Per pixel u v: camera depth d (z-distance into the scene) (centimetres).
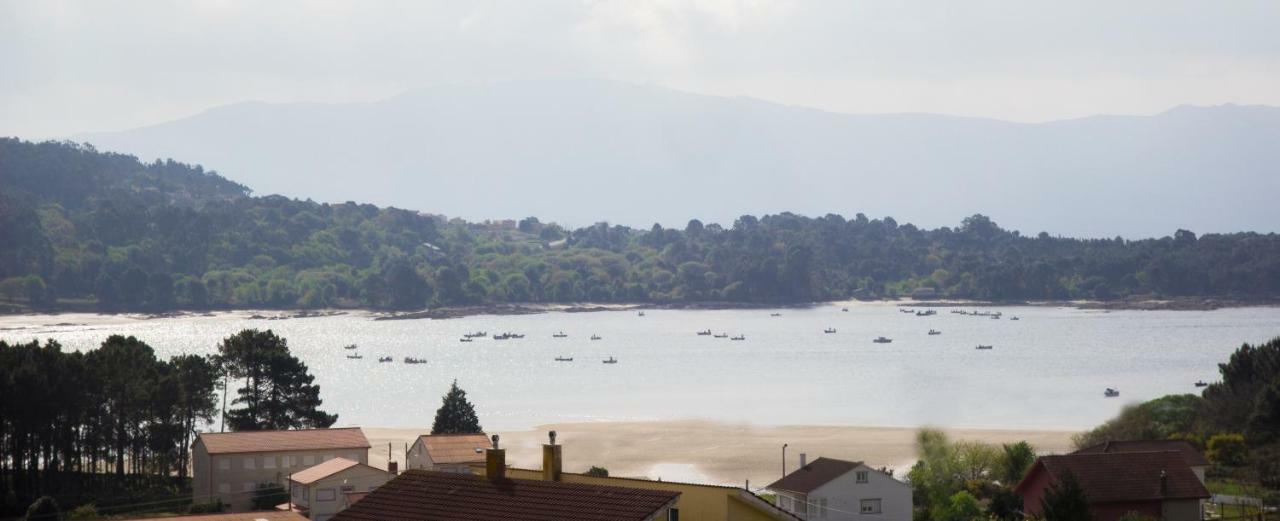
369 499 16938
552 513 15575
